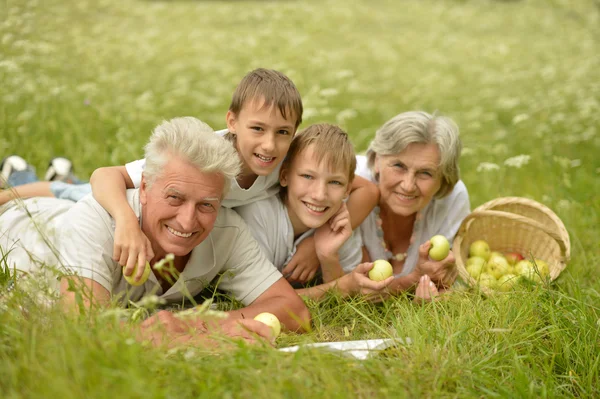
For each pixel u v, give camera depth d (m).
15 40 6.12
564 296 2.81
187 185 2.38
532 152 5.86
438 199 3.46
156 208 2.45
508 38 14.05
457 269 3.25
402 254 3.53
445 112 7.53
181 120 2.48
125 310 2.05
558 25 15.79
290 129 2.96
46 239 2.45
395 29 14.77
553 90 7.68
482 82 8.94
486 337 2.53
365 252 3.52
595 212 4.41
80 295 2.12
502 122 7.36
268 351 2.08
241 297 2.89
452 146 3.15
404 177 3.19
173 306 2.88
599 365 2.48
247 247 2.86
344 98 7.47
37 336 1.98
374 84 8.57
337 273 3.21
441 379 2.15
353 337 2.76
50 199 3.34
